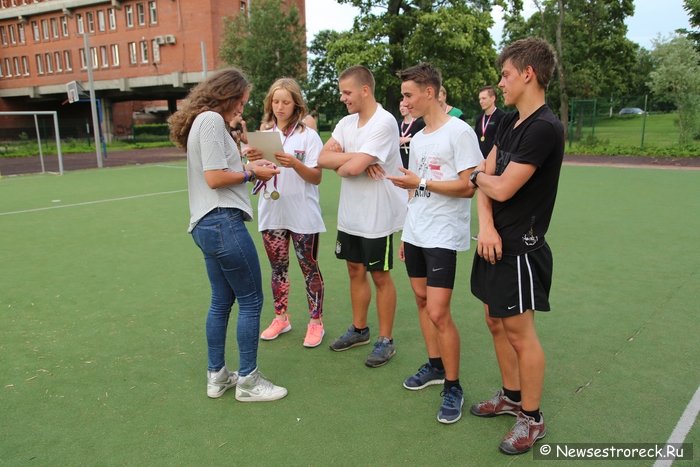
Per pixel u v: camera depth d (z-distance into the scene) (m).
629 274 4.99
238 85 2.69
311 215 3.55
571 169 14.17
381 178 3.14
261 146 3.13
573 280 4.85
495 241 2.25
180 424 2.69
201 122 2.59
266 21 24.09
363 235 3.23
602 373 3.12
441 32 20.52
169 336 3.81
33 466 2.36
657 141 20.56
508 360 2.64
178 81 33.53
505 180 2.13
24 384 3.12
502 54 2.21
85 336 3.82
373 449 2.46
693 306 4.14
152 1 33.66
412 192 2.87
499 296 2.31
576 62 32.88
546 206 2.24
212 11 31.70
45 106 45.81
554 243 6.20
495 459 2.38
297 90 3.56
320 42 27.14
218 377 2.96
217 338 2.93
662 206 8.44
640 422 2.62
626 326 3.79
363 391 3.02
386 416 2.74
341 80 3.13
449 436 2.56
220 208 2.70
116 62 36.69
